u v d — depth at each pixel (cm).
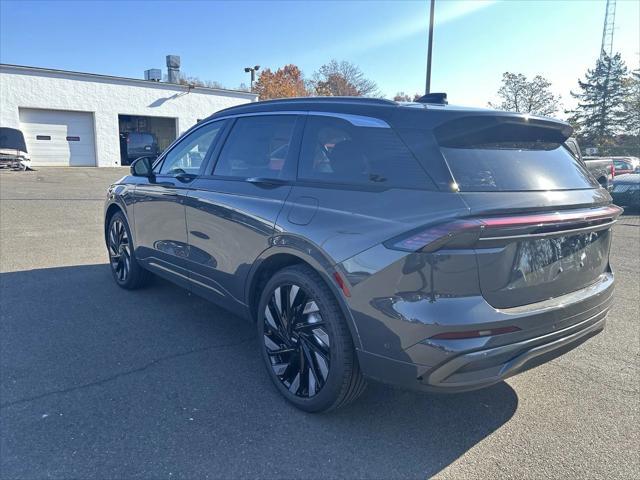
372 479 246
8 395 310
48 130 2550
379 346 252
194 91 3019
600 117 6100
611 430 291
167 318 452
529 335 250
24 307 471
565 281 274
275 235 306
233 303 364
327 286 280
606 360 389
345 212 272
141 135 2725
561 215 258
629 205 1354
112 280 568
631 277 648
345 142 295
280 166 332
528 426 295
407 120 272
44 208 1134
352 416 301
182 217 409
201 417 293
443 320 230
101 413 293
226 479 241
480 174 257
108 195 550
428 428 291
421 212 242
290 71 6191
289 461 257
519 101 6606
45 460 250
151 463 251
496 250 238
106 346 388
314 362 290
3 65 2353
